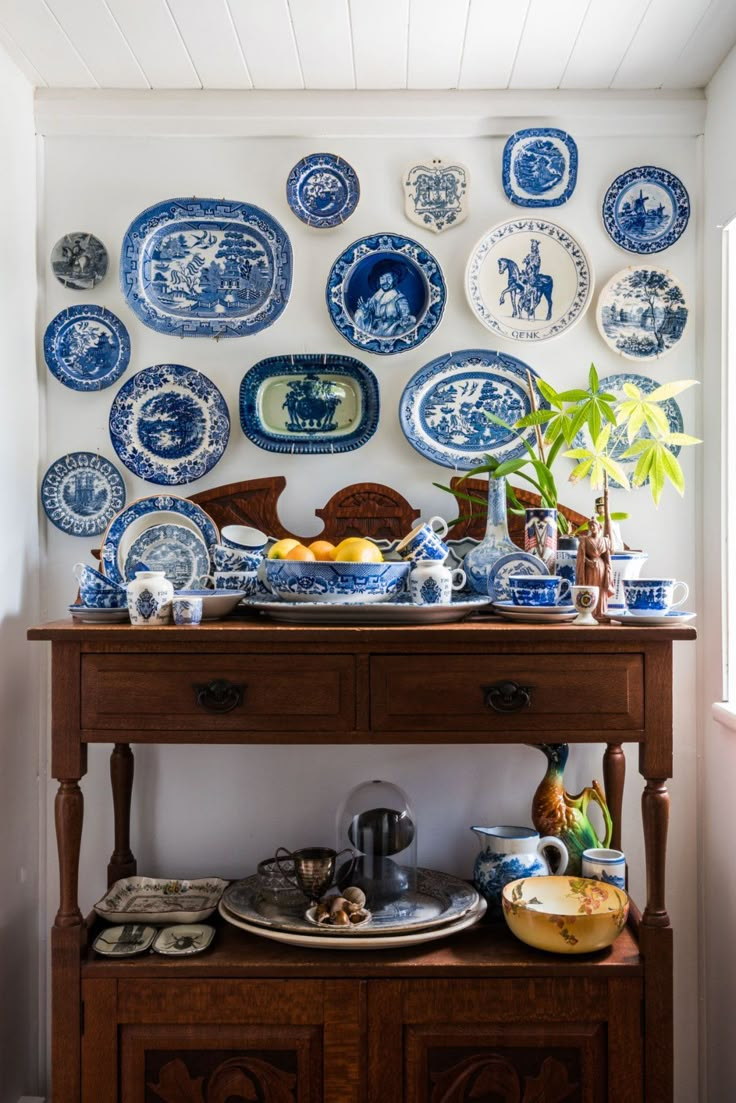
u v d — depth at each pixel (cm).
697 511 182
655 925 139
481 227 184
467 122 183
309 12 156
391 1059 138
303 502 183
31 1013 179
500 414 182
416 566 153
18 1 153
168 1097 139
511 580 149
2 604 168
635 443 172
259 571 166
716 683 173
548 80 179
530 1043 138
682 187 182
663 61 172
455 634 139
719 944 171
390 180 184
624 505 183
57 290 185
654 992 138
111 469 182
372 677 141
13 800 172
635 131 183
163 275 184
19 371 175
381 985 138
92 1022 140
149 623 147
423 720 141
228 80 179
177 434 181
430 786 182
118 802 175
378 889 154
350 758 182
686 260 184
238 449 183
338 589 151
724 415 171
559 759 167
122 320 184
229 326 182
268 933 143
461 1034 139
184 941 148
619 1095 137
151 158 185
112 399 184
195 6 154
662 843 139
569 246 183
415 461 182
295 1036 139
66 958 140
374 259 182
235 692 141
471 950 144
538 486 169
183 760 182
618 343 182
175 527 175
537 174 183
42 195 184
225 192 185
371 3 153
